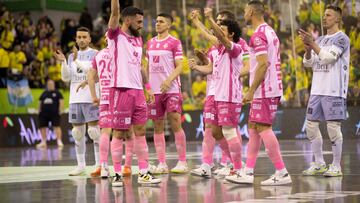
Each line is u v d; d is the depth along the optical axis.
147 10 29.06
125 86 10.42
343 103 11.42
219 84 10.94
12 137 28.42
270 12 26.81
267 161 14.87
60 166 15.61
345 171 11.99
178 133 13.05
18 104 29.38
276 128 26.59
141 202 8.32
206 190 9.56
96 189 10.02
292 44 26.64
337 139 11.27
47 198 9.01
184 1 28.44
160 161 12.98
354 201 7.85
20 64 29.77
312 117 11.63
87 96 12.60
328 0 25.66
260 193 9.02
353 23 25.61
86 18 33.66
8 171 14.20
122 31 10.52
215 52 11.93
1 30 30.00
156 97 13.08
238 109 10.91
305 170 12.12
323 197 8.31
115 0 10.12
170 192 9.38
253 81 9.98
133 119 10.68
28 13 32.56
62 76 12.88
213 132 11.76
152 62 13.25
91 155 20.16
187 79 28.56
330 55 11.06
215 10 27.95
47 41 31.88
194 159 16.50
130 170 11.98
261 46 9.96
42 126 28.20
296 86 26.72
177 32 28.48
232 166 12.13
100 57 11.95
